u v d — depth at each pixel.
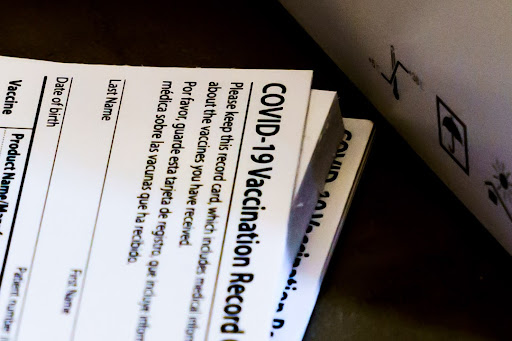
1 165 0.21
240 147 0.20
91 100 0.21
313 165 0.21
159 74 0.21
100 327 0.19
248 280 0.19
